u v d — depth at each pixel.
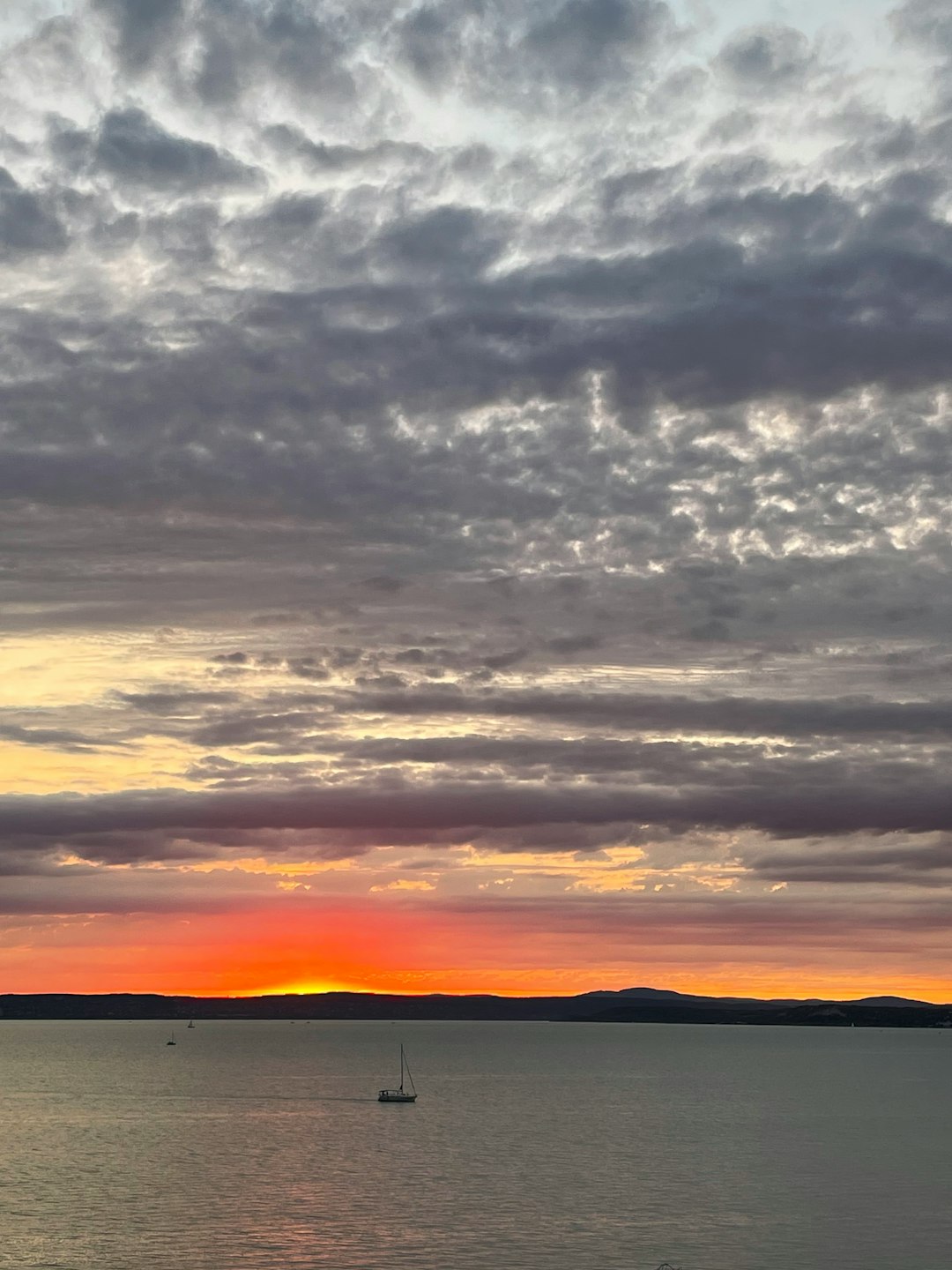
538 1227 121.44
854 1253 109.81
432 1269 104.69
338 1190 144.62
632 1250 111.44
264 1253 110.75
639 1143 190.62
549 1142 192.38
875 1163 165.62
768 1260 107.31
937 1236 116.69
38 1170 162.38
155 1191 144.50
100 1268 105.25
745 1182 149.00
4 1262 107.88
